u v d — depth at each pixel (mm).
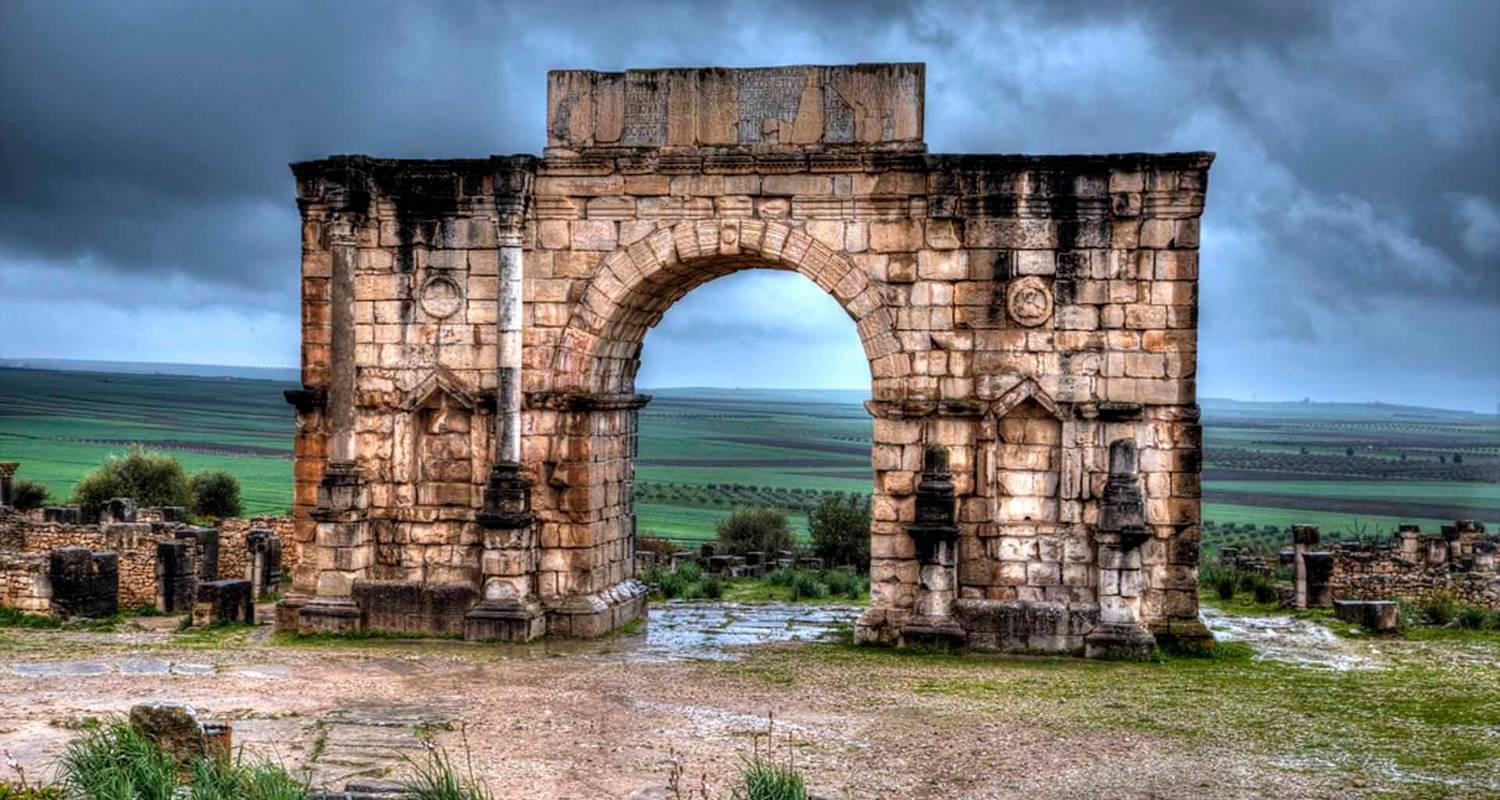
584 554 33031
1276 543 87250
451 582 32938
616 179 32375
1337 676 28406
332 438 32938
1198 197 30469
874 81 31406
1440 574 40844
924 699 25531
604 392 33656
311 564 33625
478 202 32781
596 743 21734
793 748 21594
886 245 31484
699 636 33344
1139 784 19797
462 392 32781
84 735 20891
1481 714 24578
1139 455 30844
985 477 31328
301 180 33438
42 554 38656
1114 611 30406
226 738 18047
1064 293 30953
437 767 19844
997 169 30984
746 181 31906
